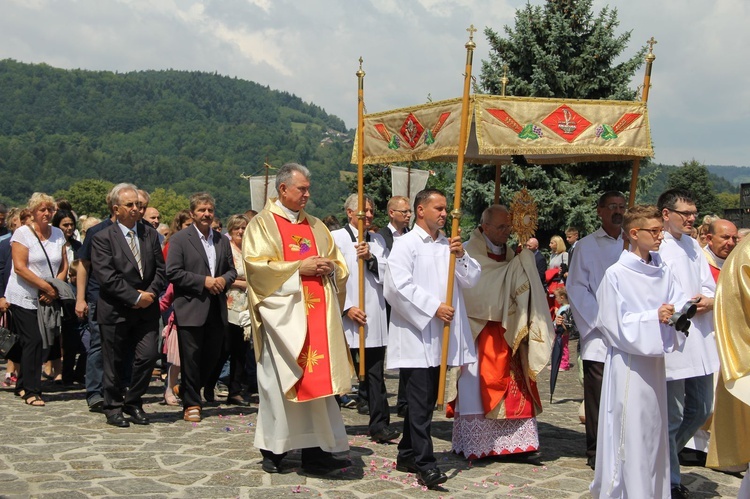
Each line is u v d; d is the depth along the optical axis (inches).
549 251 863.1
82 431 290.5
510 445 265.9
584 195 852.6
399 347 241.1
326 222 417.1
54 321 346.0
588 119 259.3
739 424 189.9
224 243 333.7
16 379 395.5
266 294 240.7
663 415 205.0
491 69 879.7
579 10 862.5
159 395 385.1
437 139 256.4
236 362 359.3
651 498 201.0
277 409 238.5
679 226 254.1
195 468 242.4
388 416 292.5
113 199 307.1
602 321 204.8
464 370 269.3
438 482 228.4
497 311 267.1
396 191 523.8
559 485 237.6
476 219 882.1
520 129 251.0
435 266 250.1
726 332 181.0
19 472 231.5
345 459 256.4
